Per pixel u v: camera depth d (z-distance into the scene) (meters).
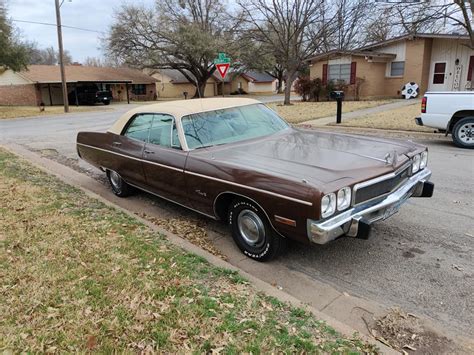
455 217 4.71
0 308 2.77
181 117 4.50
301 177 3.23
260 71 43.47
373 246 4.05
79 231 4.18
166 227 4.62
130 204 5.58
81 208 5.00
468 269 3.54
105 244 3.86
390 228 4.46
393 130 11.12
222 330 2.55
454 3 12.79
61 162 8.52
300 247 4.09
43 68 36.34
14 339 2.46
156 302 2.85
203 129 4.52
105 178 7.11
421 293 3.21
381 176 3.41
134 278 3.19
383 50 24.05
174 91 51.38
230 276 3.30
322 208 3.03
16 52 25.25
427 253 3.86
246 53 35.56
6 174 6.90
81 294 2.95
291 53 23.16
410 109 16.44
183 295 2.96
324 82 25.30
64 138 12.42
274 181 3.31
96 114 23.36
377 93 24.02
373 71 23.38
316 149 4.03
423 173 4.20
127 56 36.97
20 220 4.50
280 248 3.64
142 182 5.10
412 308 3.02
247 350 2.38
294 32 22.38
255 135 4.69
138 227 4.38
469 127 8.50
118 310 2.75
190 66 39.41
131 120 5.29
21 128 16.14
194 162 4.10
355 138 4.57
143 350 2.38
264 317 2.72
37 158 9.00
